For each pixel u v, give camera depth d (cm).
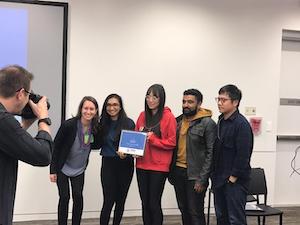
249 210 345
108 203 348
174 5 449
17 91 154
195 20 455
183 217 346
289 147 512
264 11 474
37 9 410
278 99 483
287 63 509
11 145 148
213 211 468
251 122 475
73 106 425
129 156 346
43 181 421
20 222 414
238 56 469
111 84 435
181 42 452
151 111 342
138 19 439
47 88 415
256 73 475
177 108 454
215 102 464
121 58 437
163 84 450
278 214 343
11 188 155
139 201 449
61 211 340
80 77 426
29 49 410
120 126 345
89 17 425
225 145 307
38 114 166
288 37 497
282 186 512
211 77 462
